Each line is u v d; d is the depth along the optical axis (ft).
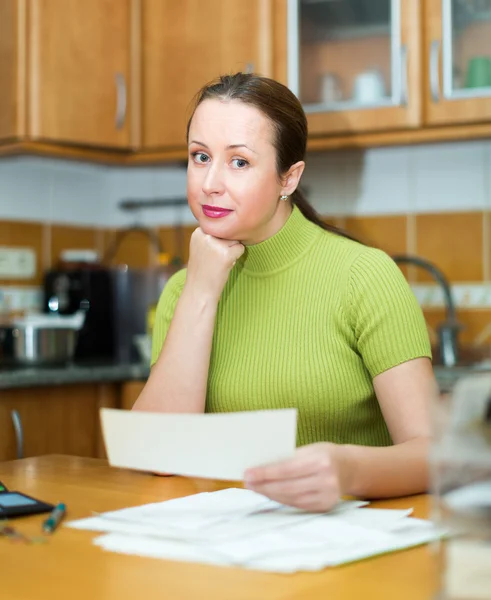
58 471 4.63
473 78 8.23
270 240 5.17
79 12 9.02
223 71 9.02
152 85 9.27
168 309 5.71
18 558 2.99
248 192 4.80
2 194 9.93
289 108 4.91
